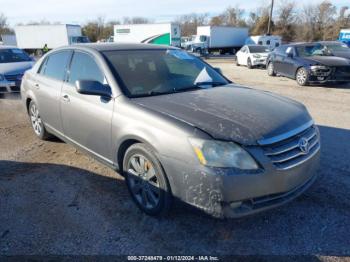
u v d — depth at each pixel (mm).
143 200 3117
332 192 3451
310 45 12109
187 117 2738
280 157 2598
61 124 4242
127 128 3000
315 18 63344
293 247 2660
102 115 3318
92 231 2898
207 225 2951
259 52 19562
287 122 2793
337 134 5391
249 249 2648
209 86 3760
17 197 3488
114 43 4156
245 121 2689
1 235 2859
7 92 9031
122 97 3180
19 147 4988
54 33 37625
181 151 2588
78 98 3691
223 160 2461
